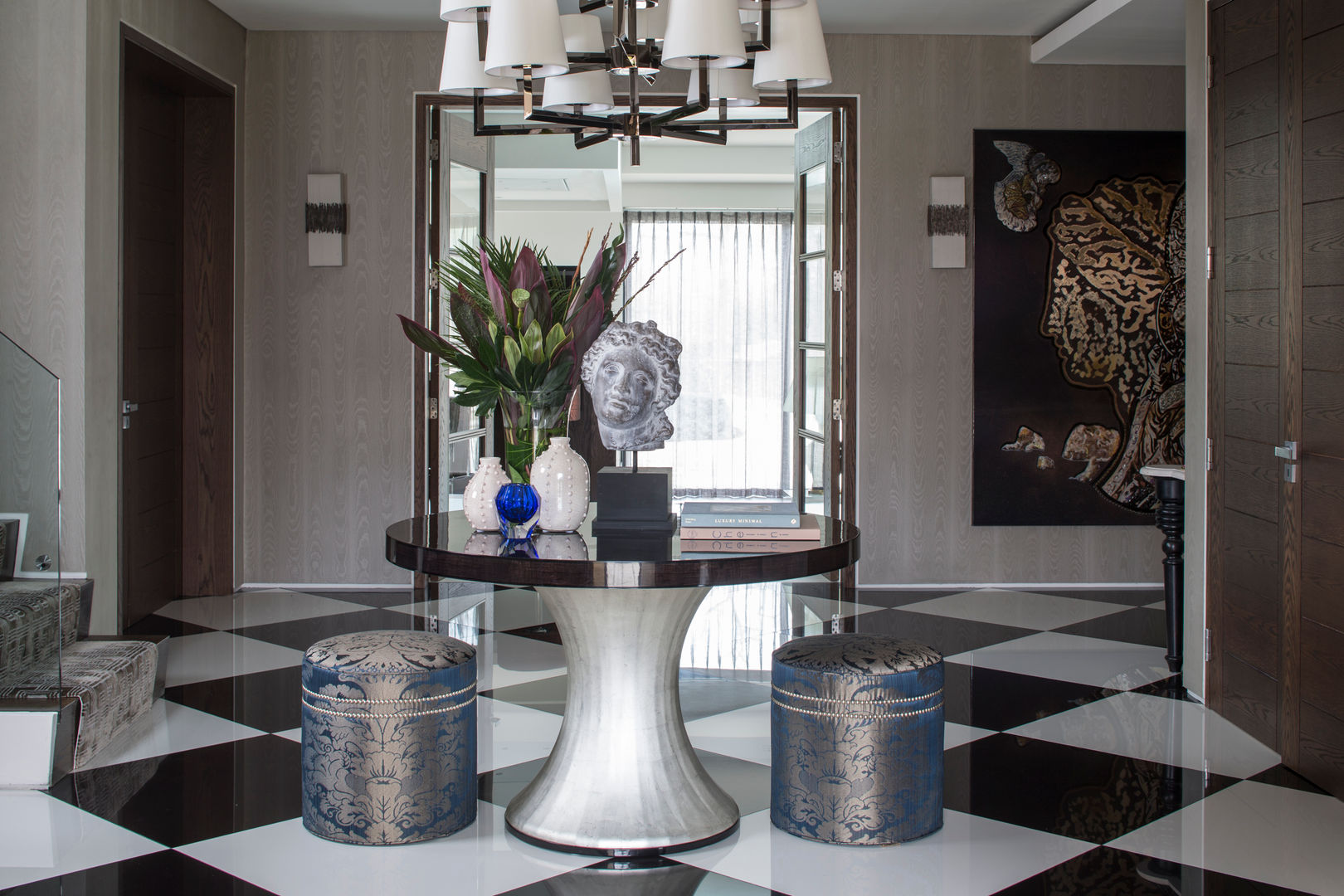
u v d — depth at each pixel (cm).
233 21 535
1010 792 307
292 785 308
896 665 272
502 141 812
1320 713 314
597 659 273
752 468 1059
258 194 556
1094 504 578
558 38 263
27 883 248
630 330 276
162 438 516
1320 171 314
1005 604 542
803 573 245
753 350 1056
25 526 311
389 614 513
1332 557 309
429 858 262
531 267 277
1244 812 295
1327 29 309
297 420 563
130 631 474
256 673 415
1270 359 343
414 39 553
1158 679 416
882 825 270
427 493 567
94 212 404
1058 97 566
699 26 262
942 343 571
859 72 561
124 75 438
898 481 575
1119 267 571
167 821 283
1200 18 387
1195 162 392
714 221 1053
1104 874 256
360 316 560
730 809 283
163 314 514
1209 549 385
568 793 272
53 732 305
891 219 566
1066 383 573
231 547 550
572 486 277
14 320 399
